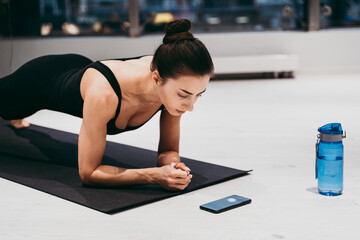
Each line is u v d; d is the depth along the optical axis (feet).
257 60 20.27
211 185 7.63
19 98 8.95
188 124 12.28
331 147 7.00
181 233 5.94
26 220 6.48
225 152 9.61
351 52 21.03
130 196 7.07
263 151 9.62
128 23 21.04
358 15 21.99
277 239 5.73
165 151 8.14
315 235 5.82
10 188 7.72
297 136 10.78
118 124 7.52
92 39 20.80
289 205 6.77
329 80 19.45
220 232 5.94
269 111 13.73
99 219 6.41
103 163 8.78
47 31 22.04
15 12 21.70
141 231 6.02
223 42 20.84
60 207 6.86
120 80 7.14
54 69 8.57
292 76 20.76
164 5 25.20
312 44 20.97
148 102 7.38
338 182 7.06
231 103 15.20
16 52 20.68
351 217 6.32
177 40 6.32
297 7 22.41
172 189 7.19
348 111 13.47
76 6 23.70
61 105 8.23
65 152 9.67
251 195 7.18
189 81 6.25
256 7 26.50
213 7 26.78
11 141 10.53
